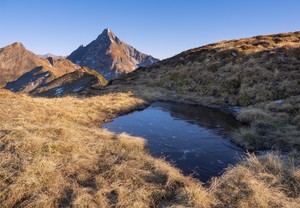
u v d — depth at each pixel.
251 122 16.42
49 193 7.48
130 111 21.31
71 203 7.07
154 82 35.25
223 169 10.28
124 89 31.91
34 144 10.02
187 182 8.56
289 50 27.52
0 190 7.48
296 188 7.76
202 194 7.53
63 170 8.80
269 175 8.43
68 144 10.48
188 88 29.62
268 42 34.50
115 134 13.59
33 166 8.41
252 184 7.83
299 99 18.06
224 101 23.81
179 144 13.25
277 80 22.81
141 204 7.20
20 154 9.30
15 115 14.44
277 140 12.84
